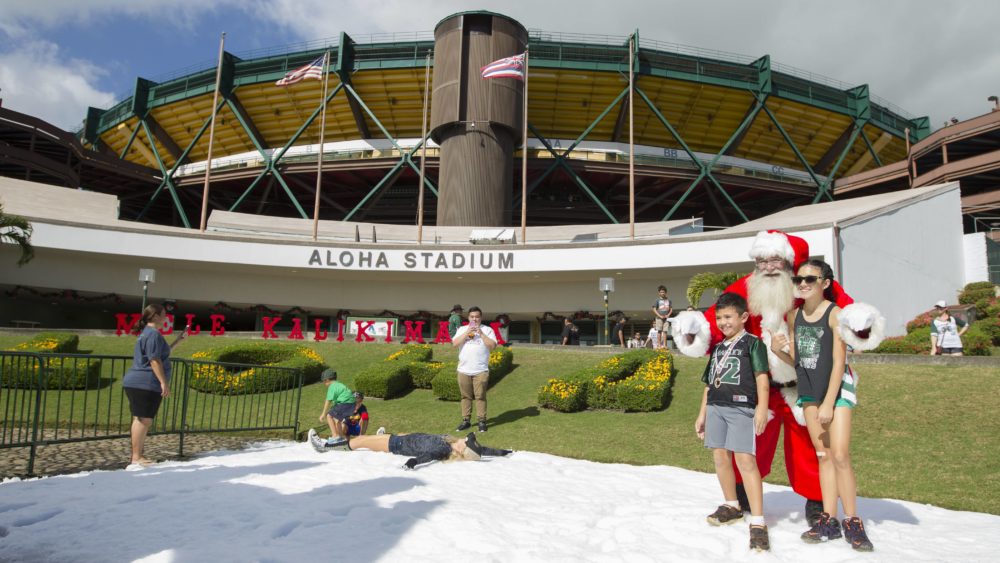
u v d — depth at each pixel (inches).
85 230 1195.3
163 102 1877.5
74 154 1787.6
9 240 1131.9
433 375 650.8
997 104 1667.1
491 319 1409.9
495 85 1563.7
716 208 1953.7
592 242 1256.8
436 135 1619.1
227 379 636.1
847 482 168.7
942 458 350.9
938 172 1670.8
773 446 194.2
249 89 1804.9
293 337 987.9
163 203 2182.6
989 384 466.6
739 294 207.0
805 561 154.4
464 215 1514.5
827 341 177.5
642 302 1316.4
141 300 1318.9
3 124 1614.2
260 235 1365.7
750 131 1923.0
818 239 1068.5
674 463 375.9
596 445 432.8
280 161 1814.7
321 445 339.3
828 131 1957.4
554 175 1887.3
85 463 310.3
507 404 579.5
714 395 181.5
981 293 1106.1
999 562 150.4
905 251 1138.0
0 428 447.5
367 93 1798.7
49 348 727.1
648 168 1796.3
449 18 1606.8
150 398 295.4
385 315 1403.8
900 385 495.8
